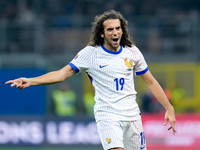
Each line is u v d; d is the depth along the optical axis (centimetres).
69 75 2016
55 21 6319
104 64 1998
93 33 2033
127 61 2014
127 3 7094
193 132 4606
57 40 6278
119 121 1989
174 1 7256
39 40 6250
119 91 1992
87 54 2016
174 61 6384
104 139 1975
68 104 5678
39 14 6900
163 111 5647
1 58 6191
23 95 5956
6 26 6272
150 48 6412
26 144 4753
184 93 6325
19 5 6981
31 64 6191
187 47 6425
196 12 7175
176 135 4616
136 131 2038
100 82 2006
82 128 4728
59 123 4756
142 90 6172
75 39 6291
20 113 5953
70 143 4722
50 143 4738
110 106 1992
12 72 6066
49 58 6225
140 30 6391
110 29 1973
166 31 6425
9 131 4775
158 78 6397
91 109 5722
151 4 7156
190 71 6372
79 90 6119
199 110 6297
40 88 5938
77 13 7006
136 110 2036
